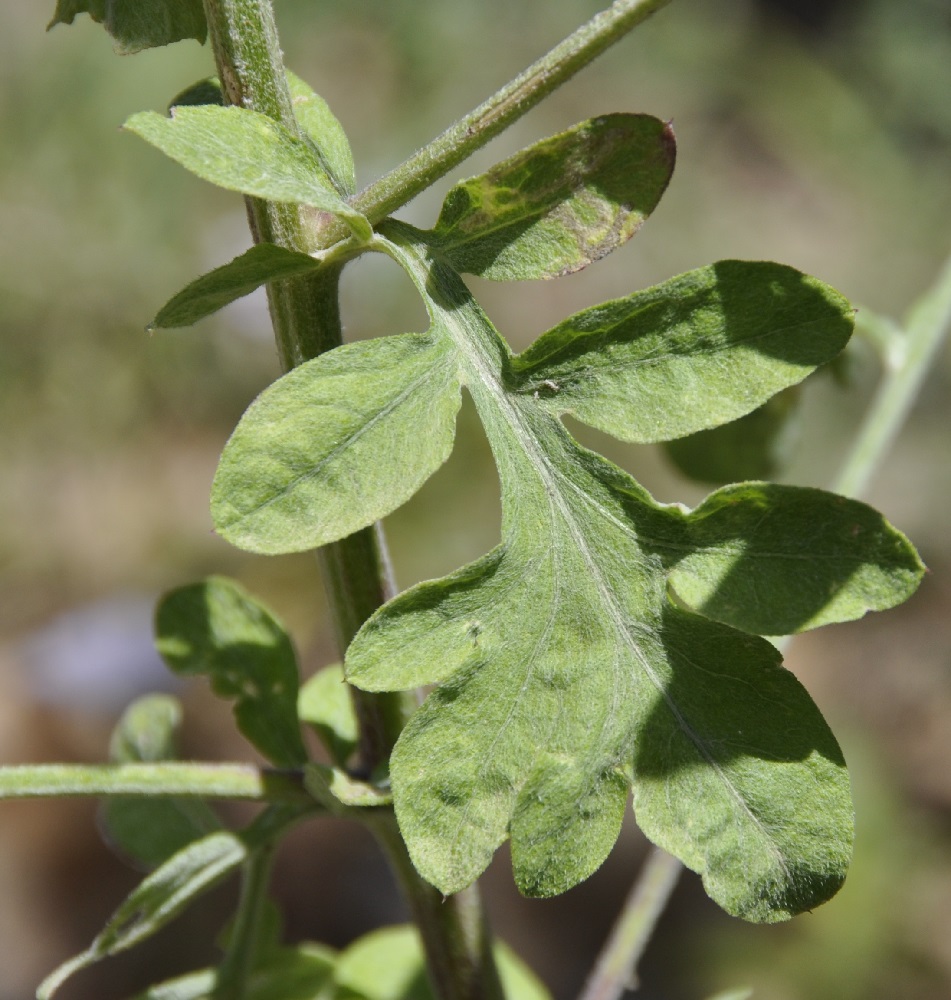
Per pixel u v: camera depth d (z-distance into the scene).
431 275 0.22
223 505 0.21
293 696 0.26
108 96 0.79
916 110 1.12
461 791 0.21
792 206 1.08
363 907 0.75
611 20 0.22
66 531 0.80
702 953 0.73
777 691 0.22
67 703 0.79
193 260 0.79
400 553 0.82
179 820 0.28
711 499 0.22
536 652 0.22
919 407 1.00
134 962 0.70
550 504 0.22
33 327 0.75
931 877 0.76
